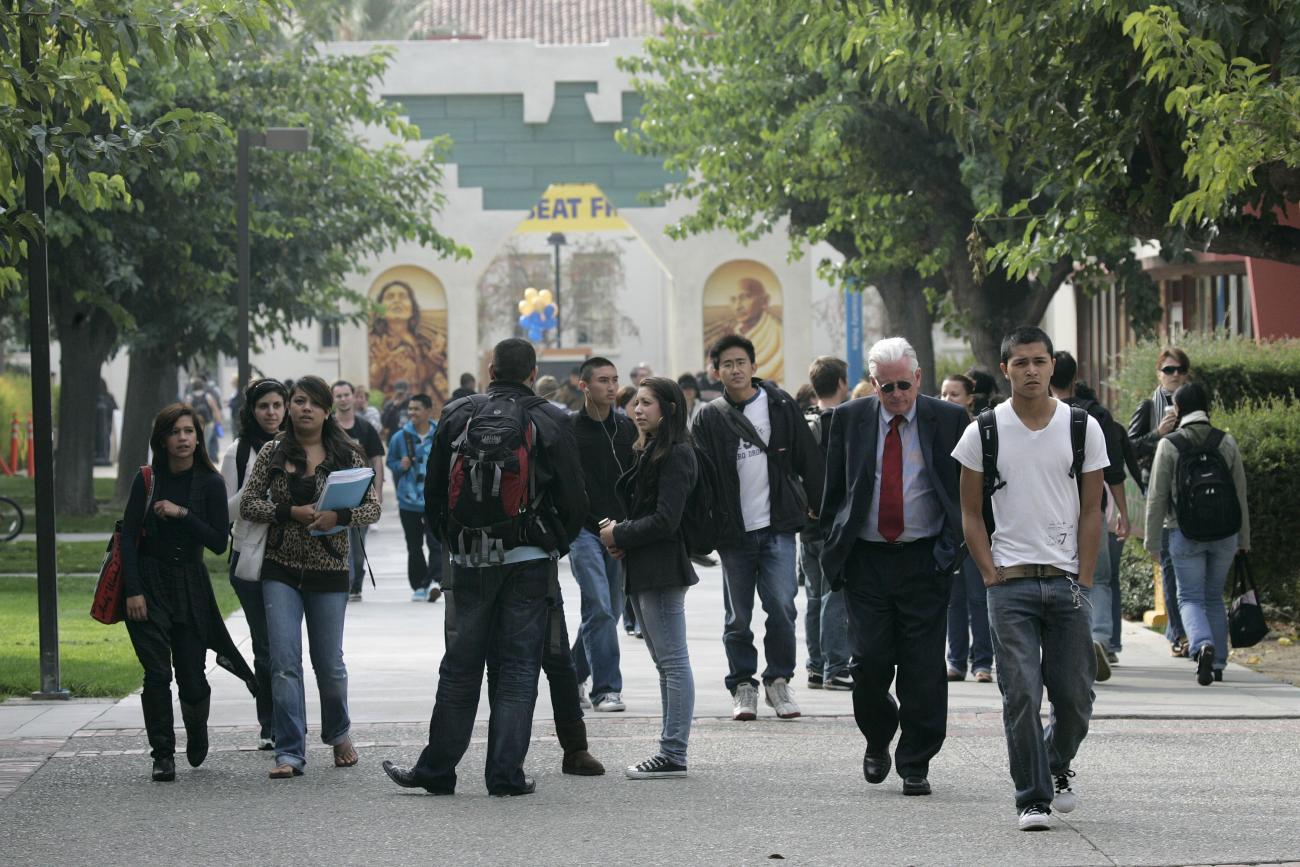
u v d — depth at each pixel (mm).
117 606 22406
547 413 21531
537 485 21391
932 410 21000
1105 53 31000
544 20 136750
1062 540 18984
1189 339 43812
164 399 88812
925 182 59406
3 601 44031
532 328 130750
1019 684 18859
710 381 81062
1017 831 19062
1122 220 33562
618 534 22594
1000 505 19062
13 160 27656
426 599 44812
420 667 32562
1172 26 27125
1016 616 18984
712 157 67250
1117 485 28719
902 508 20938
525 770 23031
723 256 106250
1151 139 31875
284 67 69812
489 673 21891
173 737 22656
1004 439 18969
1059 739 19422
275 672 22641
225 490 22828
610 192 102688
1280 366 40969
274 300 73875
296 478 22750
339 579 23031
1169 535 30625
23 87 26781
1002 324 62562
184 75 64188
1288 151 27250
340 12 75875
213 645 23125
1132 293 59906
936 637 21078
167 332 71750
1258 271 50625
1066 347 86688
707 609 42656
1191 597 29984
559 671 22516
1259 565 36438
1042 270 33938
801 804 20703
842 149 59031
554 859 18062
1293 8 28484
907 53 35156
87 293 65562
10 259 28234
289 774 22562
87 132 27922
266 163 68500
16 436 115688
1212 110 27031
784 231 106438
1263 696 28391
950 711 27250
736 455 26500
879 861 17781
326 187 74000
